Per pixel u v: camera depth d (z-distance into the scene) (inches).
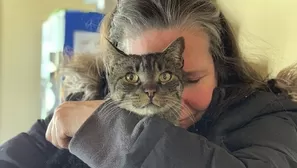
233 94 41.4
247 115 39.0
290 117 40.3
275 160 30.3
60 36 75.3
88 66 47.7
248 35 59.3
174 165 28.5
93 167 31.8
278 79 45.8
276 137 35.2
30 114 102.6
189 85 40.9
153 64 37.6
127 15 42.6
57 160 42.1
